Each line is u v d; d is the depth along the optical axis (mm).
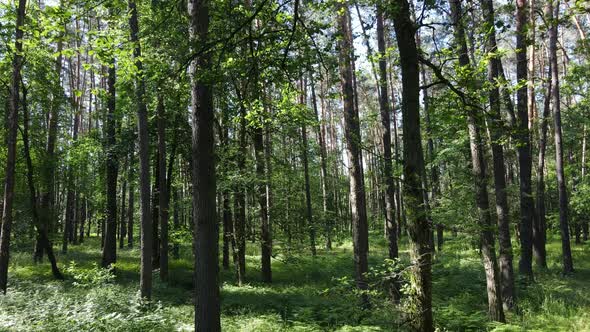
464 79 6617
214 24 6746
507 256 11758
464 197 11930
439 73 6316
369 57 11047
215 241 7387
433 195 11547
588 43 12016
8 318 8992
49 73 17078
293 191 19141
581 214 29219
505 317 10703
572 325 9602
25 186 21594
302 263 20516
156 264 21359
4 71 15711
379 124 29547
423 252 5352
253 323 10086
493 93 10484
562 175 18781
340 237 25562
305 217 19234
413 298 5375
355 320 9859
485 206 10617
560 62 30016
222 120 17297
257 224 18328
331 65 7102
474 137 10492
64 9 6840
